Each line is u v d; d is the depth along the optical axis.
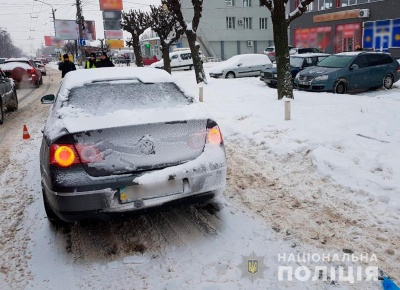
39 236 3.67
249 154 6.00
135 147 3.16
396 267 2.94
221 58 51.38
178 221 3.87
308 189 4.49
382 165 4.85
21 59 21.03
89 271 3.07
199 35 49.72
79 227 3.83
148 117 3.31
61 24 52.91
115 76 4.28
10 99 11.36
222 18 50.31
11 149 7.26
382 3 28.61
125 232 3.70
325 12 34.38
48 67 62.38
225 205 4.21
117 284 2.88
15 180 5.35
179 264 3.10
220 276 2.90
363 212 3.83
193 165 3.30
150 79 4.28
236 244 3.36
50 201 3.24
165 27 22.50
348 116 7.63
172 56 30.22
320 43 35.47
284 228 3.61
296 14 10.23
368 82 13.52
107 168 3.09
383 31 28.86
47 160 3.20
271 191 4.53
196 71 16.86
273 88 14.78
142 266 3.11
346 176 4.67
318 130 6.60
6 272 3.09
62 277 3.00
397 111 8.14
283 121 7.54
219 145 3.51
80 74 4.38
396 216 3.70
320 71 13.01
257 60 21.05
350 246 3.25
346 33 32.38
